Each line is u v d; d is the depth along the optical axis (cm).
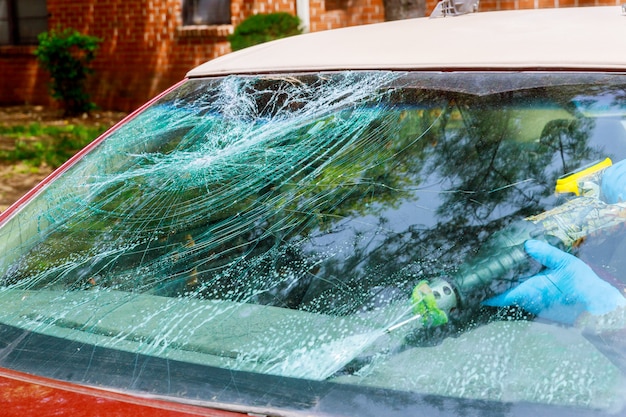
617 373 162
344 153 226
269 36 984
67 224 232
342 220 210
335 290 193
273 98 245
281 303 194
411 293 187
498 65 217
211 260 211
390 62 233
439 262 192
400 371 168
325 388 166
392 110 225
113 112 1370
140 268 212
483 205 201
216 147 242
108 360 180
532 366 166
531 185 202
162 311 197
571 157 202
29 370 179
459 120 215
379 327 182
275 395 165
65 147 1038
